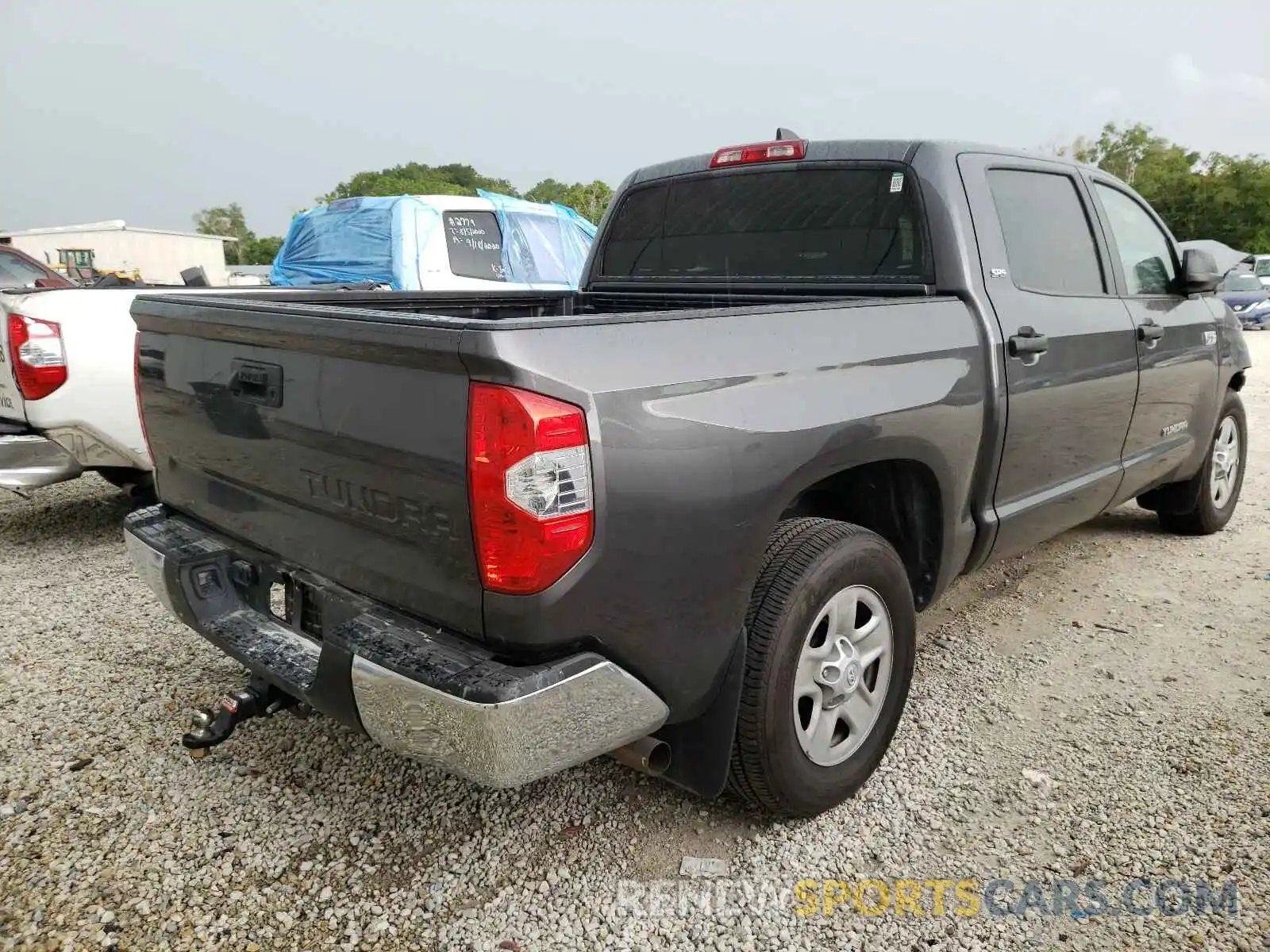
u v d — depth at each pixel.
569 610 1.88
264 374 2.28
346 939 2.18
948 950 2.15
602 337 1.93
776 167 3.56
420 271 7.88
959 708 3.28
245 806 2.69
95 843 2.51
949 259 3.05
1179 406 4.41
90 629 3.93
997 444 3.06
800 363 2.34
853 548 2.52
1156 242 4.42
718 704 2.31
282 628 2.51
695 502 2.06
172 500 2.89
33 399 4.55
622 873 2.42
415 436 1.90
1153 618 4.09
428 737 1.93
